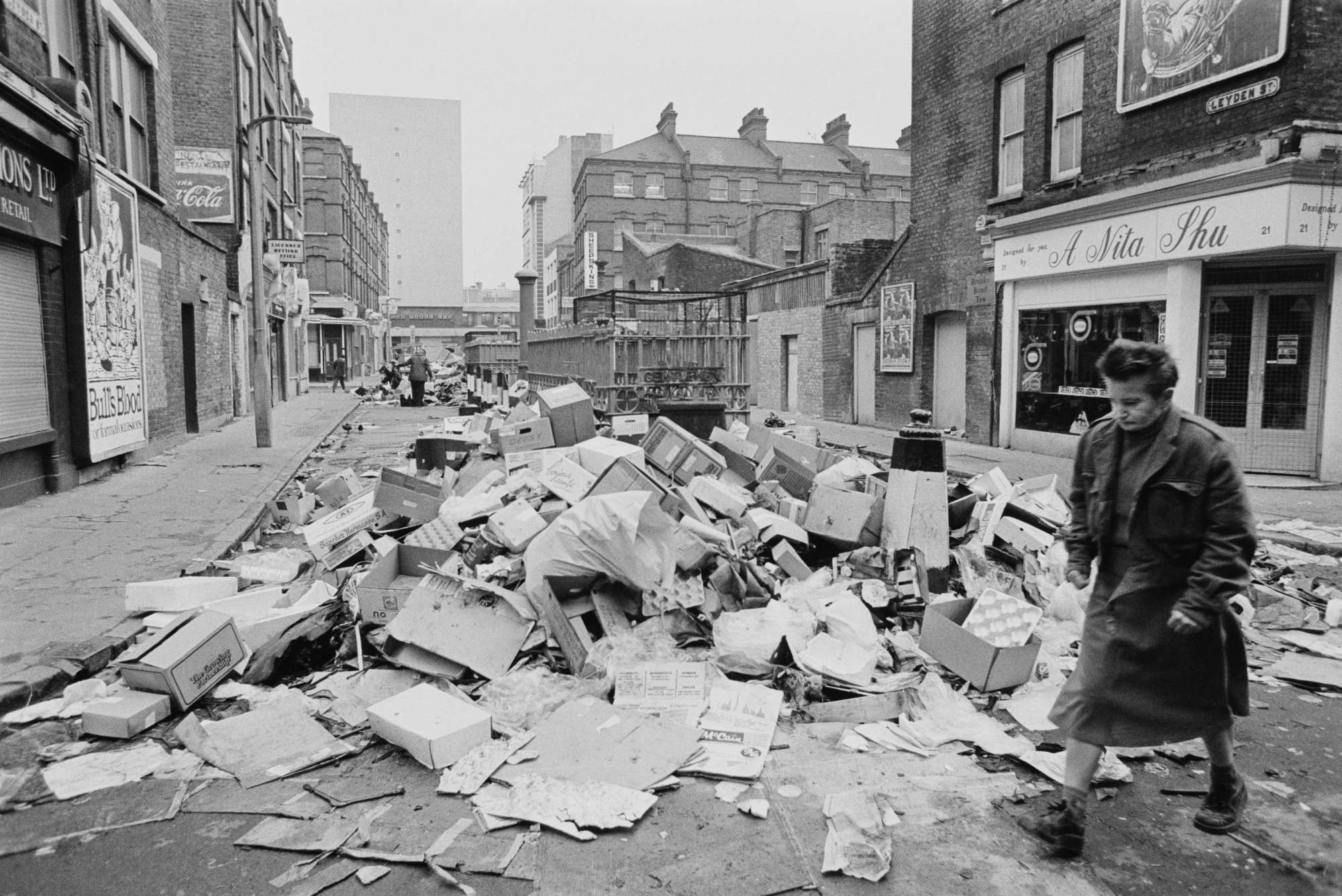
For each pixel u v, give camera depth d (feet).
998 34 49.96
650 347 41.14
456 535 20.16
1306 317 36.63
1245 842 10.43
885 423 62.80
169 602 17.67
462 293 350.84
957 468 41.60
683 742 12.46
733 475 25.79
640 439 37.68
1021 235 47.60
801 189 201.46
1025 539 20.72
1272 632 18.69
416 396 95.61
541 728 12.86
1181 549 9.72
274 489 34.01
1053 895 9.39
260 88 87.81
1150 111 39.86
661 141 203.31
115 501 30.81
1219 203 35.73
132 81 45.47
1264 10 33.83
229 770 12.06
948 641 15.19
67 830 10.60
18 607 18.13
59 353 32.71
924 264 57.41
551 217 373.20
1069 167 46.09
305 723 13.30
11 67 26.45
